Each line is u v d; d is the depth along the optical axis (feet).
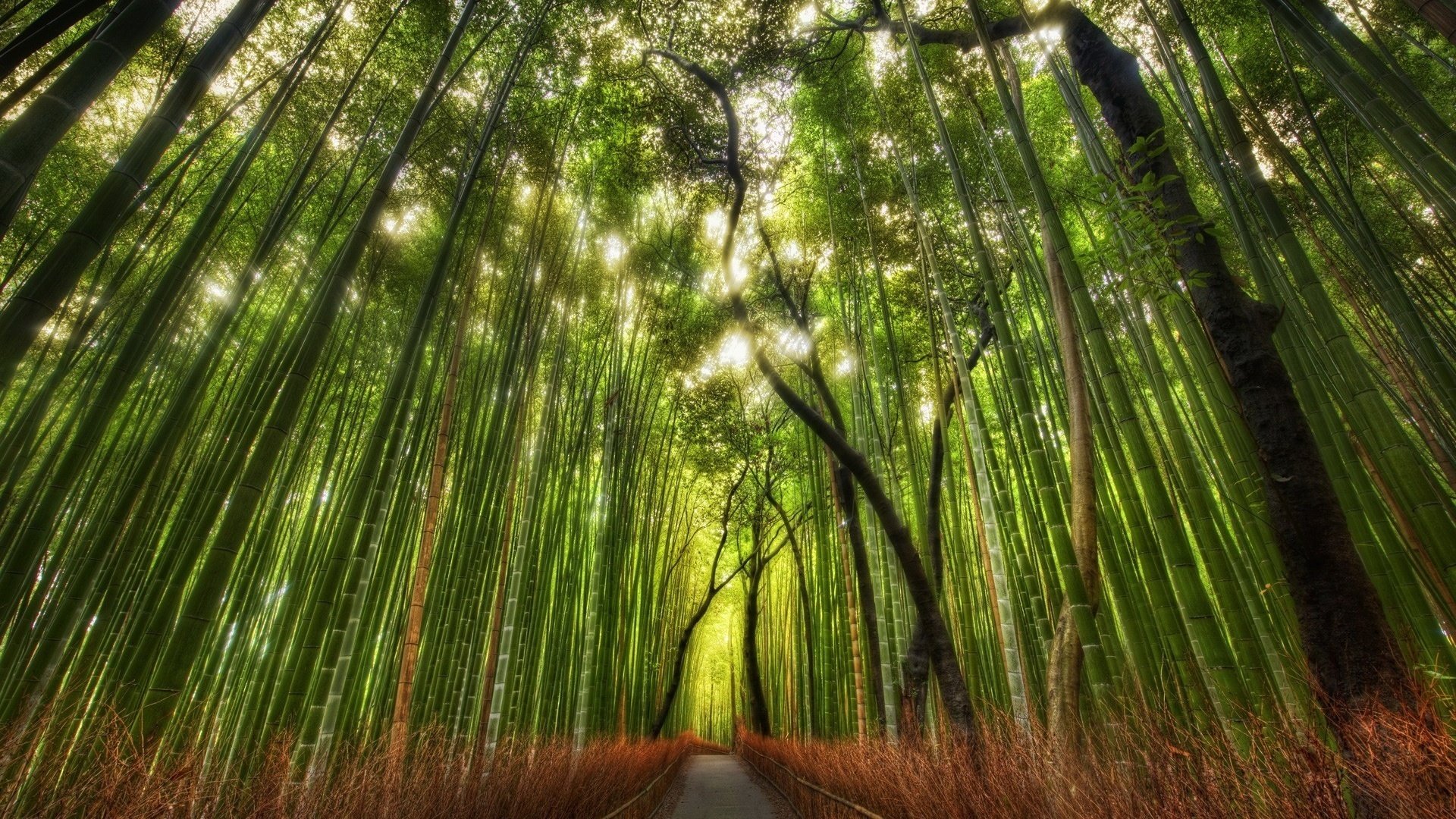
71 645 8.54
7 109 6.13
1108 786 5.72
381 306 17.22
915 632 15.34
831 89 17.24
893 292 19.56
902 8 10.24
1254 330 6.98
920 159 17.21
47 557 10.71
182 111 5.06
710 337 24.02
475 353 16.53
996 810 7.04
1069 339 7.23
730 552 48.62
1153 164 8.18
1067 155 17.34
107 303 10.83
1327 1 14.20
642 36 15.69
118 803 4.80
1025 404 7.73
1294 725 5.15
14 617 9.20
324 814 6.09
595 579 19.22
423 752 8.88
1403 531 7.79
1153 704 6.43
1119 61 8.89
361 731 11.02
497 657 13.96
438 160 15.69
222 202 9.54
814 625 29.78
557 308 19.58
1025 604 14.16
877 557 17.29
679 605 39.81
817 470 23.16
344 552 8.02
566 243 18.29
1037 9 12.48
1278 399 6.61
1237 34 15.20
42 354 12.73
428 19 14.01
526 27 14.57
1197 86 15.92
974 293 17.53
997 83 8.09
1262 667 6.43
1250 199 11.02
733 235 11.84
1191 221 7.47
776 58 15.66
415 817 6.95
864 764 12.20
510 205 16.11
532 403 18.33
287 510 15.42
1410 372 11.96
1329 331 7.26
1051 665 7.16
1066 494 10.40
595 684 22.02
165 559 9.40
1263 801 4.56
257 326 16.07
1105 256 8.03
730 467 31.27
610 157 17.43
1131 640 6.96
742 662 53.72
